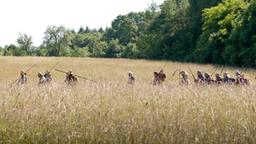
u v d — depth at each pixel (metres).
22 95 12.81
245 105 11.71
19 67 51.03
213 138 9.83
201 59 81.94
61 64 60.66
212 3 101.44
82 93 13.64
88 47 186.00
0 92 13.67
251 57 67.12
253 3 68.62
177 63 70.12
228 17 78.12
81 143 9.89
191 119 10.59
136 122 10.43
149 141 9.81
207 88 17.25
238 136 9.86
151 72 44.69
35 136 10.05
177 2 115.69
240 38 69.50
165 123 10.34
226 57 72.81
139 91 14.74
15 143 9.98
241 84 20.45
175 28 109.12
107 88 15.13
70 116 10.66
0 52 164.75
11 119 10.51
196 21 103.25
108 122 10.41
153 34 117.38
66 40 184.12
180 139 9.84
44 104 11.57
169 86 18.42
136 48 126.62
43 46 183.75
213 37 78.75
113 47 164.38
